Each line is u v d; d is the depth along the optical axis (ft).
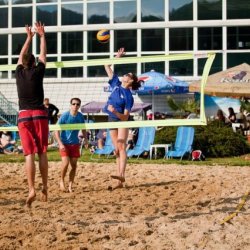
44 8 92.94
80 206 25.80
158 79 69.87
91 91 88.53
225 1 87.20
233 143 57.47
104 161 49.73
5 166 45.14
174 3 88.58
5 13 94.17
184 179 35.86
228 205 25.07
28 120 23.71
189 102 74.64
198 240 18.67
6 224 21.11
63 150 31.42
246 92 61.31
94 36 91.09
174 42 88.63
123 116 31.14
